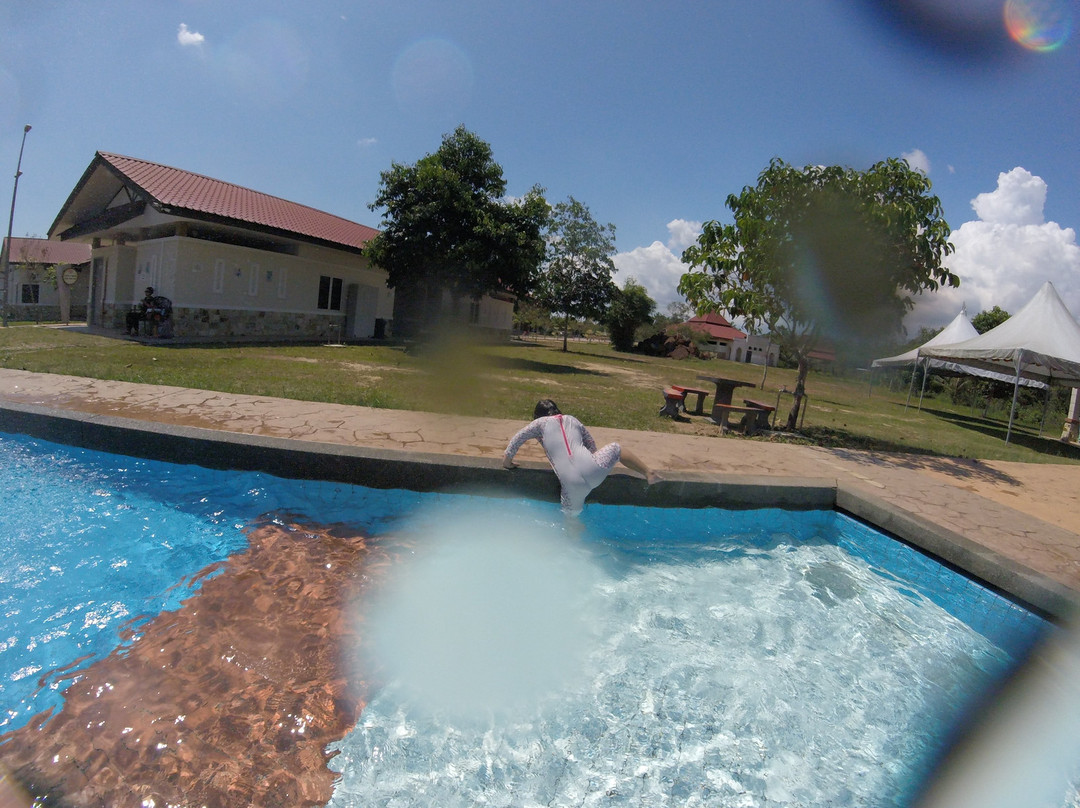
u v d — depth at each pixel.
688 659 3.25
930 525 4.68
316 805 2.08
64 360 9.58
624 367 23.03
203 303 15.80
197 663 2.81
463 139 18.66
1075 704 3.11
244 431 5.62
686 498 5.17
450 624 3.37
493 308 30.00
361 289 21.38
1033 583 3.74
